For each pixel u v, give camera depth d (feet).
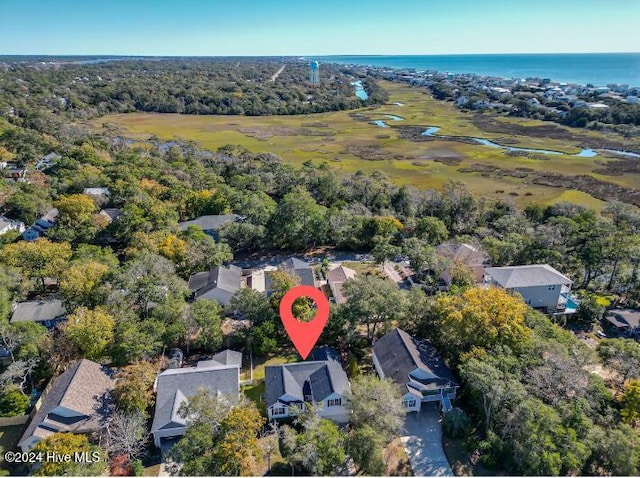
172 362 162.61
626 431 118.21
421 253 227.61
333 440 117.60
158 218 262.67
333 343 179.73
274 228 262.26
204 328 171.94
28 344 154.61
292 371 151.33
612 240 226.17
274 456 129.08
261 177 368.27
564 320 202.80
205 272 225.76
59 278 202.39
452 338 156.46
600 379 141.28
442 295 180.24
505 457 123.75
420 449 132.36
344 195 333.21
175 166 387.14
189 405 125.39
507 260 239.91
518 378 133.90
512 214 306.14
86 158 383.45
